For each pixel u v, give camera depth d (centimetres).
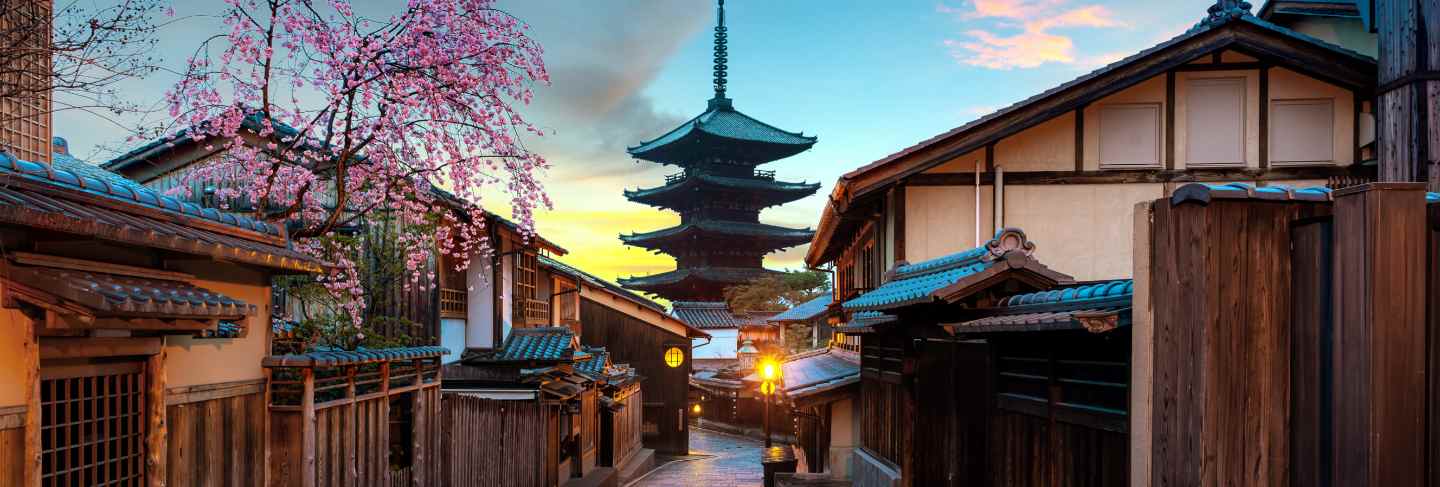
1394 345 390
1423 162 1002
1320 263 431
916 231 1304
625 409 2703
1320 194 437
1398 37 1041
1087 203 1288
